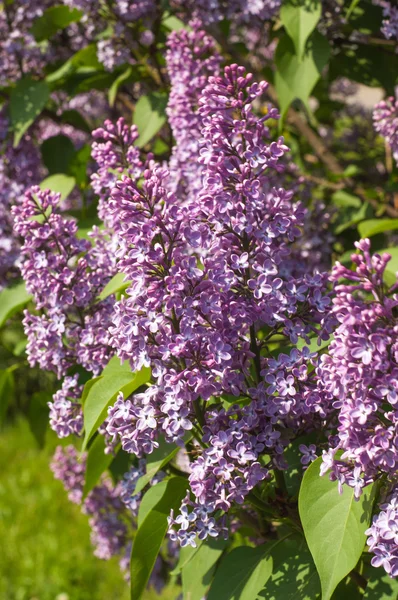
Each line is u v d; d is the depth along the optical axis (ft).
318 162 4.66
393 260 3.34
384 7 3.84
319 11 3.48
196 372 2.51
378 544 2.42
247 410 2.61
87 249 2.96
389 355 2.38
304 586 2.66
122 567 4.00
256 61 4.37
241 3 3.62
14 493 9.37
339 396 2.42
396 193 4.22
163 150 4.27
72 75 4.13
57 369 3.07
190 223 2.57
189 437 2.91
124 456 3.55
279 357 2.63
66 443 4.01
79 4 3.69
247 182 2.59
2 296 3.65
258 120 2.66
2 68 4.01
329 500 2.52
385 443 2.36
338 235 3.94
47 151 3.97
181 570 3.29
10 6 3.97
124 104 4.48
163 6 3.72
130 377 2.79
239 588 2.73
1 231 3.71
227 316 2.57
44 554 7.88
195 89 3.23
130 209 2.57
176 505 2.74
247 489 2.56
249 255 2.64
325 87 4.61
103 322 2.94
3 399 3.99
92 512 4.10
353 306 2.37
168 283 2.51
